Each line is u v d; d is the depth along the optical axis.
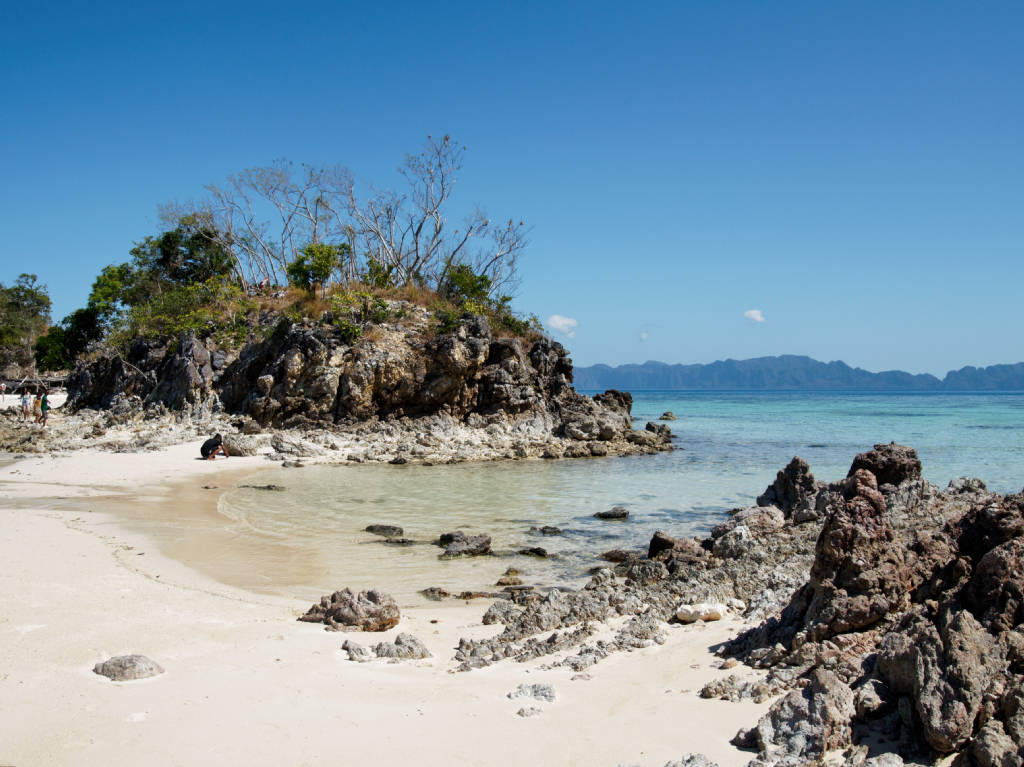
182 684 8.12
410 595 13.46
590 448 37.94
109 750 6.53
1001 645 6.46
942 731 5.79
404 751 6.51
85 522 18.44
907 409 95.44
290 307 44.84
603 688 7.91
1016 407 101.00
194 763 6.32
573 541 18.39
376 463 33.59
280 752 6.50
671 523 20.67
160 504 21.69
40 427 40.25
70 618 10.44
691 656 8.80
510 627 10.58
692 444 45.00
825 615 8.11
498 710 7.41
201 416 40.72
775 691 7.34
